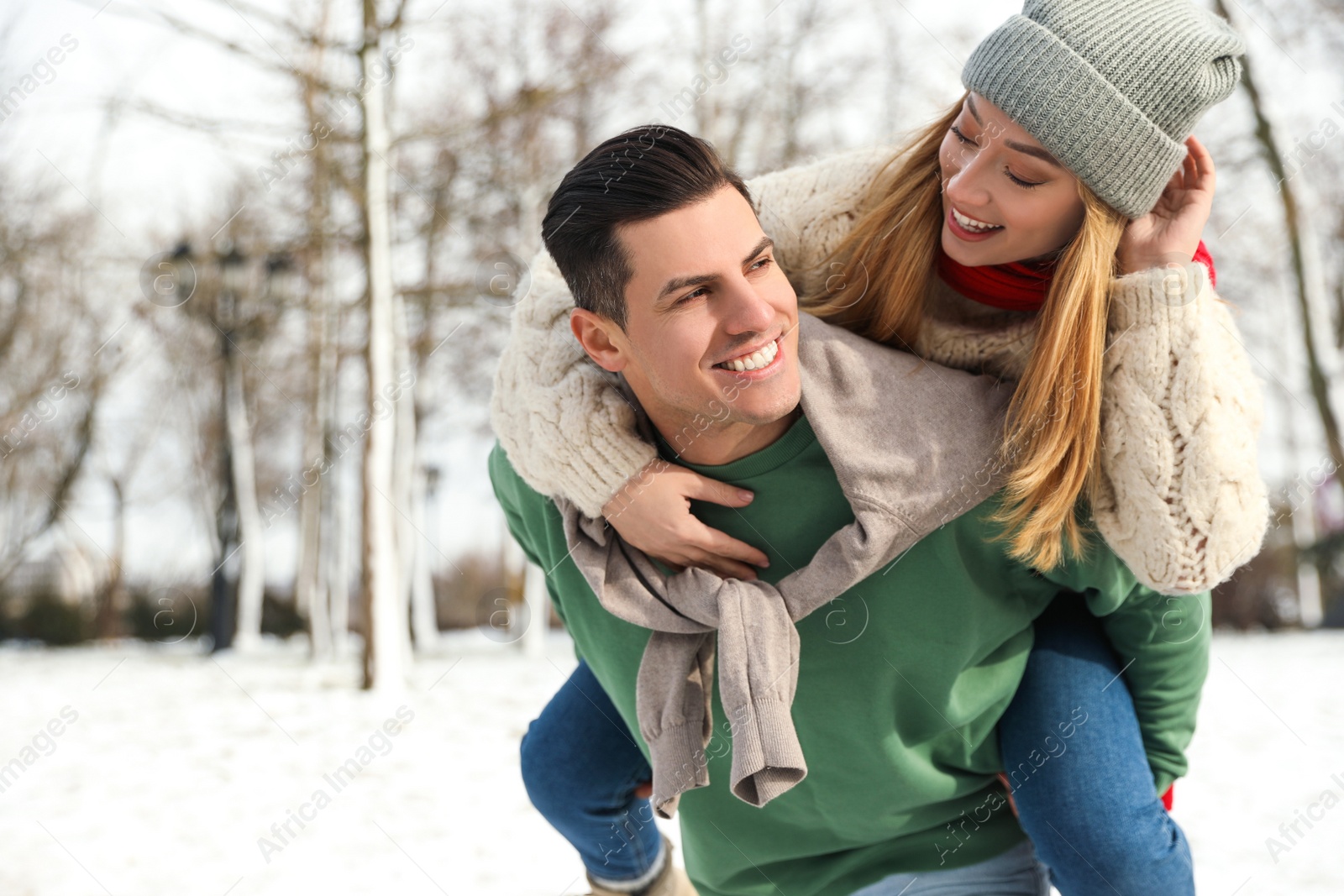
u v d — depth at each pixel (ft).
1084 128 4.79
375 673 29.32
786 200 5.64
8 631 63.62
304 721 23.11
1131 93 4.83
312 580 51.49
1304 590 56.39
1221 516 4.44
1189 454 4.43
